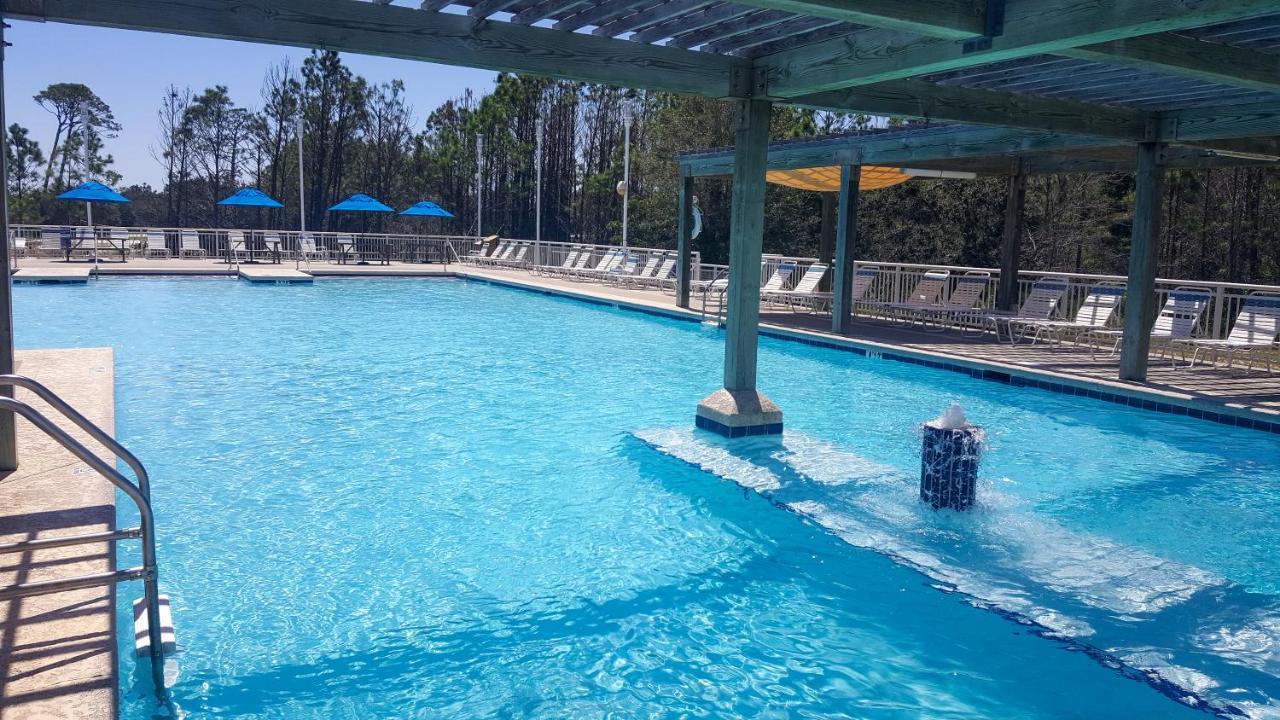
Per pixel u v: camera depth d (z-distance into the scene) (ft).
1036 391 31.17
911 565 14.89
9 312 15.14
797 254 111.65
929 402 29.14
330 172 167.84
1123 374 30.07
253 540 15.74
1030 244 94.73
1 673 8.70
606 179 146.20
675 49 21.16
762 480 19.48
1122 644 12.22
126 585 13.64
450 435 23.43
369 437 23.04
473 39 18.76
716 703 10.81
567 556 15.31
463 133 166.09
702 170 50.34
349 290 66.85
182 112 177.99
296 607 13.16
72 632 9.59
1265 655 11.92
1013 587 14.06
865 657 11.94
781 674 11.50
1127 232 95.96
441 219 173.68
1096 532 16.70
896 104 23.45
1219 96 25.07
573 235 163.02
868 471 20.31
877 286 52.26
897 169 43.88
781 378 33.58
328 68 163.73
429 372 32.91
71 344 37.11
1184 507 18.37
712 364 35.96
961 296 45.11
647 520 17.10
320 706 10.56
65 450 16.85
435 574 14.47
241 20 16.55
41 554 11.57
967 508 17.58
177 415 24.97
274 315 49.49
